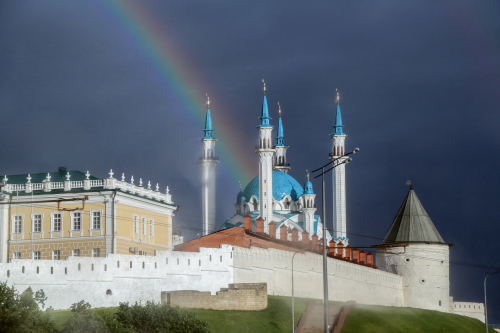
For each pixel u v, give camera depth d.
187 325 87.88
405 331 125.56
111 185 127.38
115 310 97.19
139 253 132.00
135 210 132.00
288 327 110.81
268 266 133.00
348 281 157.75
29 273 99.00
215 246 132.00
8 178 136.62
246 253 126.94
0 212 128.75
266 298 116.56
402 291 180.75
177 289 114.75
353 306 132.75
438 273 179.50
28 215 128.75
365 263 182.62
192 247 132.75
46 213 128.25
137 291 109.31
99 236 125.62
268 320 111.19
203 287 118.25
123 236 127.50
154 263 112.31
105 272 105.88
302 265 144.00
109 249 124.81
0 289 79.00
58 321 87.62
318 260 149.12
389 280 175.50
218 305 110.94
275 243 142.50
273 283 134.00
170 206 144.00
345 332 116.12
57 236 127.50
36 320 78.00
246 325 106.38
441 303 178.88
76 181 129.00
